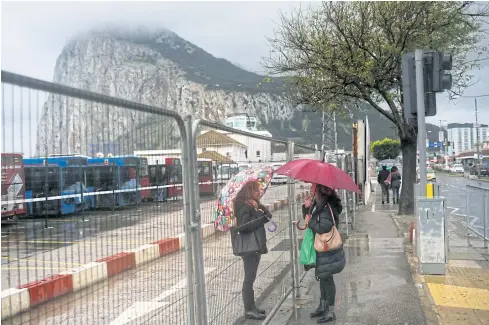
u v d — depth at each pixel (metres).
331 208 5.61
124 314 2.88
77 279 2.50
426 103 8.34
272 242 5.80
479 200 10.68
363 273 8.15
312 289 7.20
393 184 22.66
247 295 4.94
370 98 17.22
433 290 6.80
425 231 7.78
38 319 2.45
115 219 2.63
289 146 6.85
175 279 3.31
